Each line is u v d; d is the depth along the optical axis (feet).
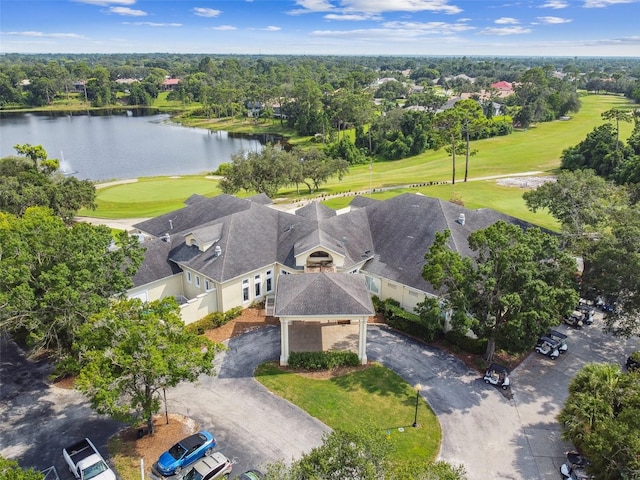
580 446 86.38
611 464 74.84
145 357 83.61
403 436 93.30
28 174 237.66
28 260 106.22
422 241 147.13
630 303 117.60
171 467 84.43
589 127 501.97
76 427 96.73
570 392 93.20
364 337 114.83
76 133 557.74
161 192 306.14
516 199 269.44
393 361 118.32
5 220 167.84
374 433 69.92
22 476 63.62
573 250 137.90
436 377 112.27
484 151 432.66
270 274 147.95
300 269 139.03
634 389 84.94
